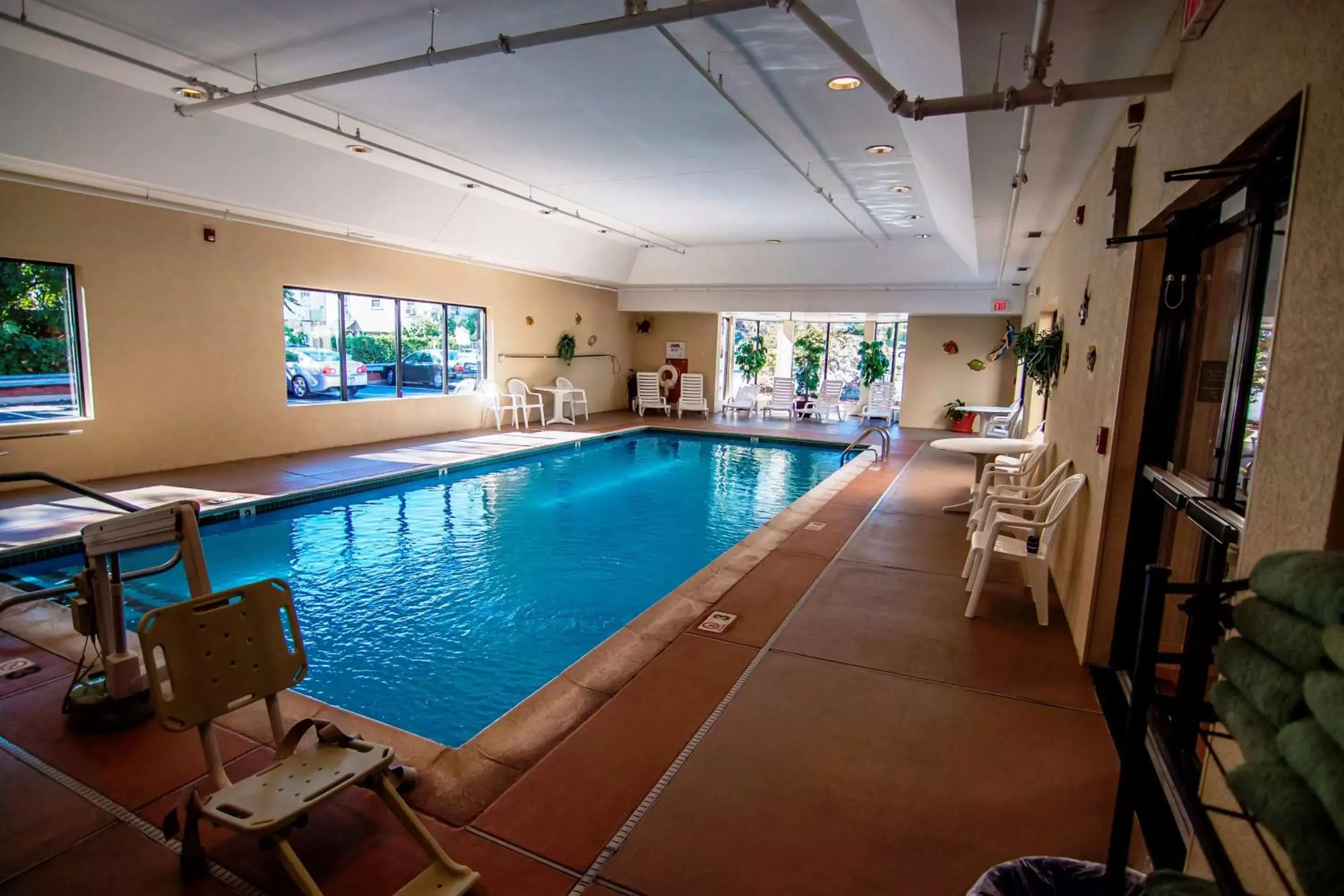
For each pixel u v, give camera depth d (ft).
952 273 36.60
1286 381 4.27
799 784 7.11
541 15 12.55
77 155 18.11
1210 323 7.80
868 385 51.08
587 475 28.81
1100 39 8.06
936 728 8.25
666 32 12.62
